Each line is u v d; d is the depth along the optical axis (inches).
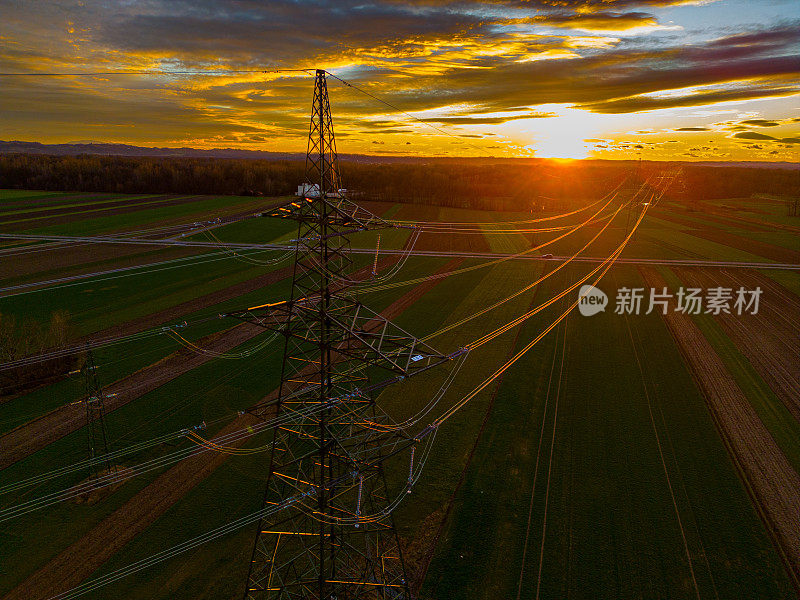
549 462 1307.8
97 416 1518.2
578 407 1572.3
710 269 3282.5
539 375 1785.2
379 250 3767.2
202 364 1856.5
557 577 976.3
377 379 1732.3
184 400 1609.3
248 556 1032.8
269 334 2142.0
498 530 1089.4
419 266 3324.3
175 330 2170.3
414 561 1014.4
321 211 867.4
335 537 920.9
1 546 1051.3
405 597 923.4
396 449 1353.3
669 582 964.0
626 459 1318.9
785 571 986.1
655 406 1583.4
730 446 1378.0
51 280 2797.7
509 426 1465.3
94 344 2012.8
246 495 1201.4
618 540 1060.5
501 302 2600.9
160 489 1218.0
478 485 1223.5
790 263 3462.1
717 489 1210.0
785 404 1605.6
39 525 1107.3
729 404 1598.2
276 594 938.7
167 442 1398.9
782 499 1179.3
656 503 1164.5
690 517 1122.0
